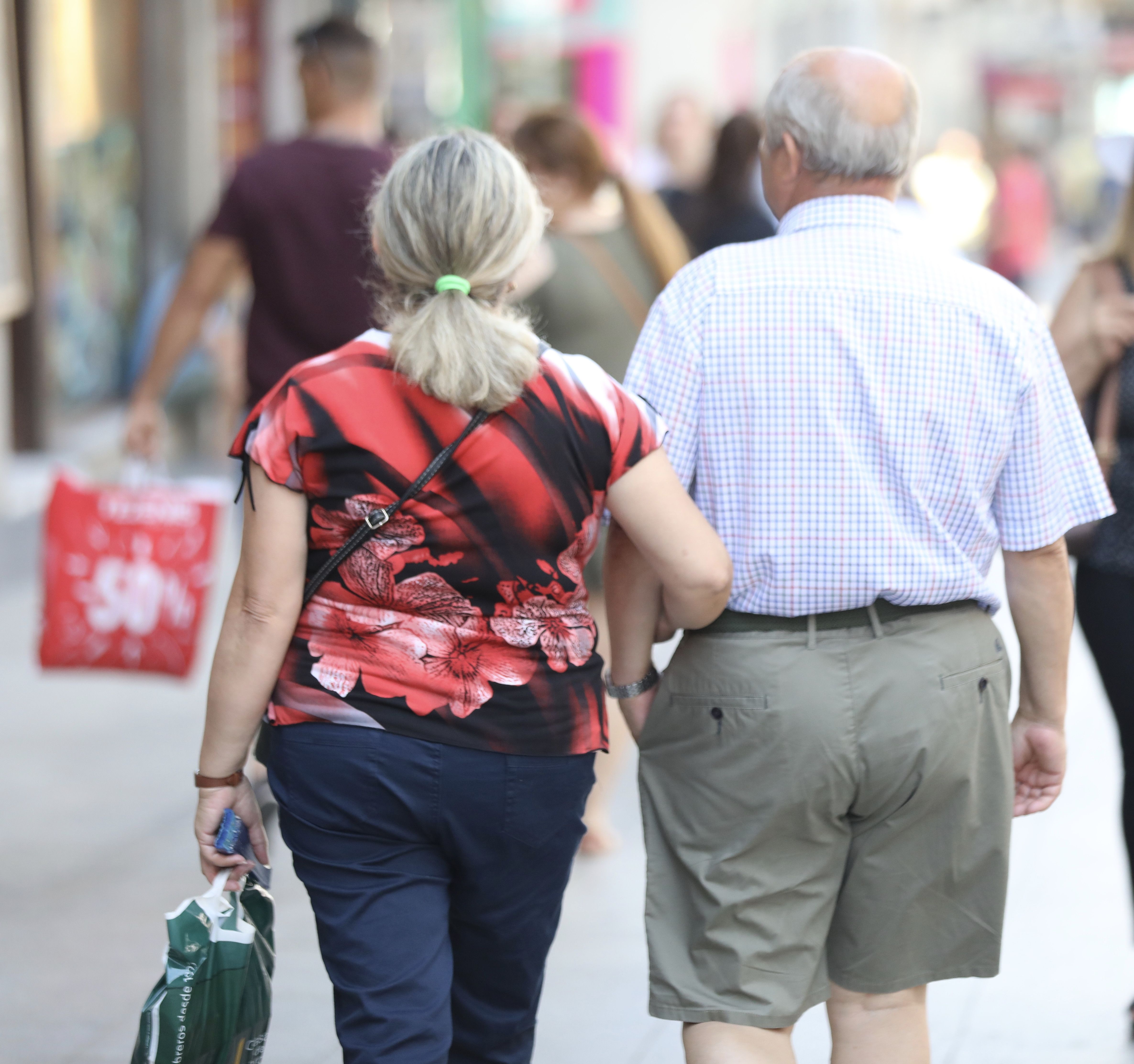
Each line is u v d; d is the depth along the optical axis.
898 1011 9.88
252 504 8.64
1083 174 101.69
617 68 78.56
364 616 8.61
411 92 57.38
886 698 9.14
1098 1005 13.52
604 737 9.12
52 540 16.34
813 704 9.08
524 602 8.66
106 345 40.12
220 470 40.59
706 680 9.28
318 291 16.64
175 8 42.44
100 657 16.39
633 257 16.67
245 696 8.77
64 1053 12.83
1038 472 9.44
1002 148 67.75
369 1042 8.56
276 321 16.86
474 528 8.50
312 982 14.10
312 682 8.66
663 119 35.16
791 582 9.09
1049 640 9.86
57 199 37.12
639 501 8.81
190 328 17.16
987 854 9.62
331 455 8.46
